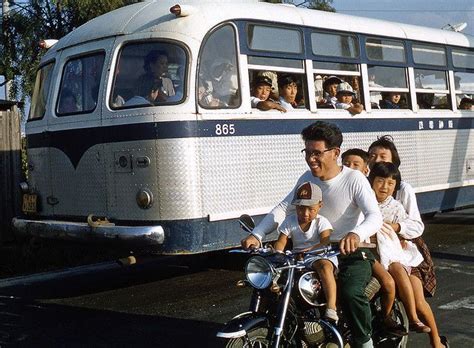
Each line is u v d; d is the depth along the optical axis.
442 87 12.00
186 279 9.49
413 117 11.11
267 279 4.51
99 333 7.09
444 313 7.48
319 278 4.77
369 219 4.85
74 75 8.92
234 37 8.48
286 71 9.11
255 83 8.76
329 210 5.11
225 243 8.17
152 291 8.87
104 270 10.25
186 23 8.14
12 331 7.23
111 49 8.47
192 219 7.86
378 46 10.62
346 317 4.95
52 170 9.09
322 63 9.63
